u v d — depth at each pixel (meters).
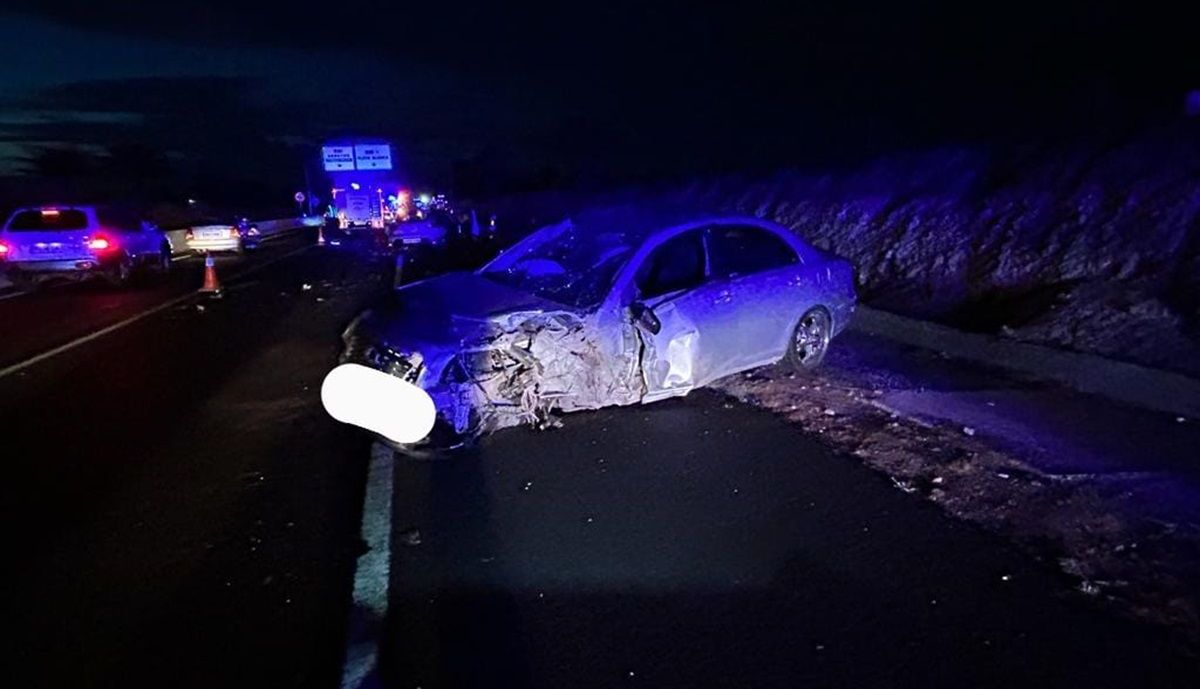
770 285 6.30
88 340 9.73
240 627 3.33
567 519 4.19
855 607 3.29
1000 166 10.16
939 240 9.62
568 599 3.43
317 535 4.14
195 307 12.52
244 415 6.32
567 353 5.33
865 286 9.91
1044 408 5.62
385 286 14.86
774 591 3.43
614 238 6.06
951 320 7.76
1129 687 2.78
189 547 4.05
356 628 3.26
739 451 5.04
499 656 3.05
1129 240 7.58
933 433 5.19
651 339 5.54
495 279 6.31
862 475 4.59
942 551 3.70
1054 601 3.28
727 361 6.07
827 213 12.14
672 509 4.25
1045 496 4.20
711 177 18.61
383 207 64.12
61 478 5.04
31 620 3.42
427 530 4.12
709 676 2.89
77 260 14.84
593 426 5.59
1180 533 3.77
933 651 2.99
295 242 35.84
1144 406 5.58
